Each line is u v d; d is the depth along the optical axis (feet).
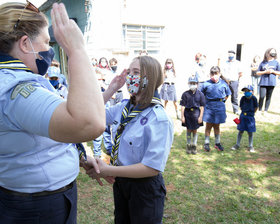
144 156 4.68
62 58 33.94
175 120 23.00
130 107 5.16
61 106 2.41
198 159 14.39
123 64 28.43
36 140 2.91
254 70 33.81
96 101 2.41
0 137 2.77
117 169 4.67
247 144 16.79
